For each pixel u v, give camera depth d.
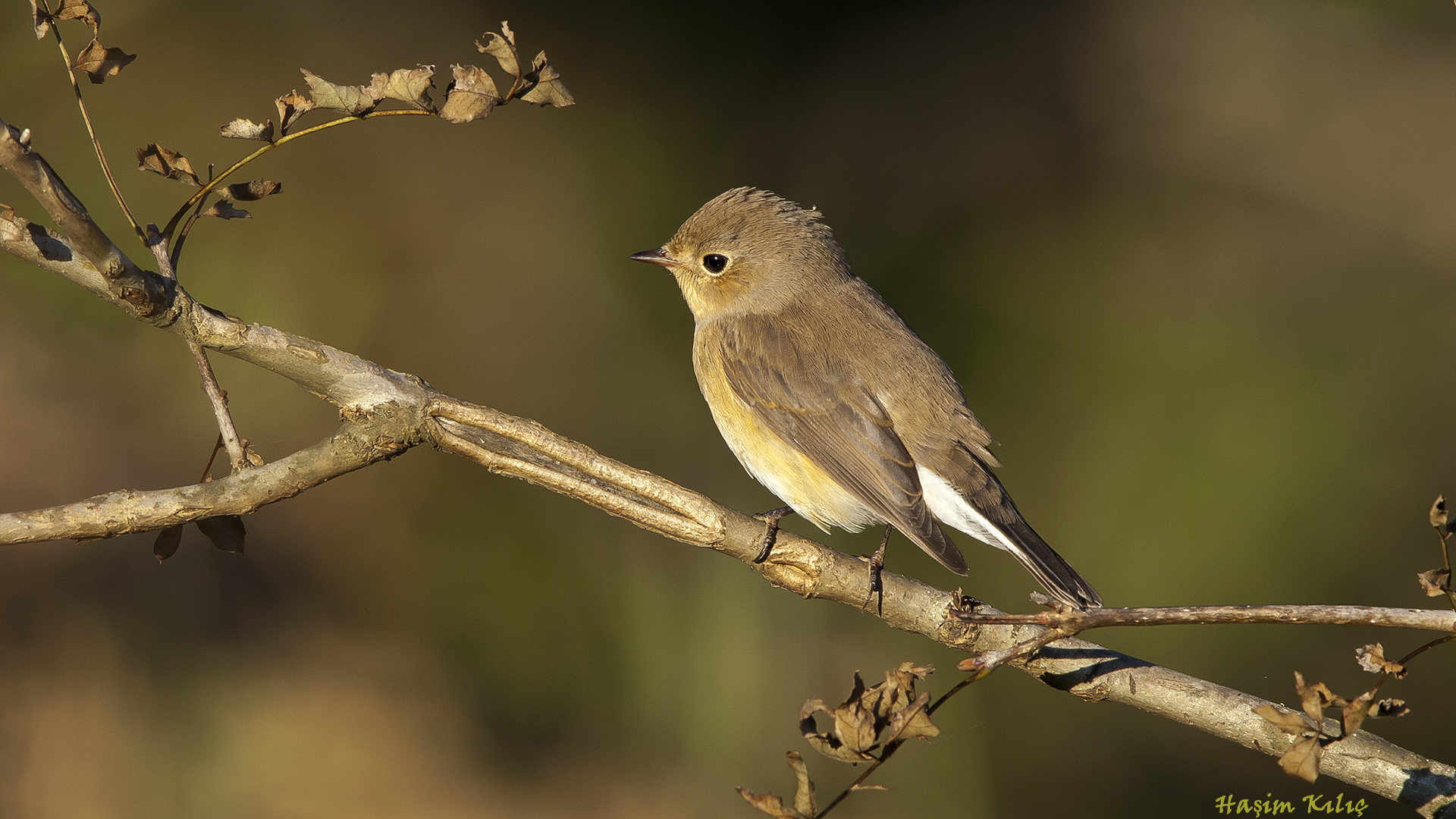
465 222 14.04
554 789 11.77
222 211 5.57
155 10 13.09
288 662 12.30
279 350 5.82
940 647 12.30
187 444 12.84
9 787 10.95
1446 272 14.34
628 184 14.52
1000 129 15.35
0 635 11.68
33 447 12.14
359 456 5.91
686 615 12.34
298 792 11.49
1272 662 12.23
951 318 14.45
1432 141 14.77
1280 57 15.24
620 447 13.52
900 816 11.76
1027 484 13.19
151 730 11.55
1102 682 6.04
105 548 12.44
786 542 6.36
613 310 13.99
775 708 11.95
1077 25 15.59
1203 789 12.25
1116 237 14.88
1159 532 12.53
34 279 12.65
